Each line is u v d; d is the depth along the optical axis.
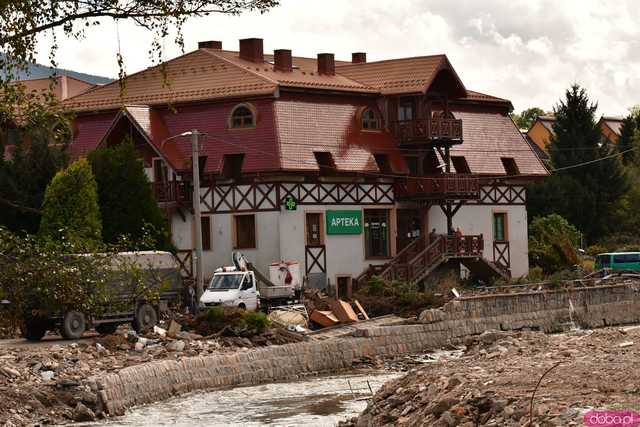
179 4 30.44
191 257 72.62
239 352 48.31
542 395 24.80
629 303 75.12
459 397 26.89
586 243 106.88
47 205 58.88
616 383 25.48
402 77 79.44
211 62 78.12
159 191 73.25
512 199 85.69
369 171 75.19
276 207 71.38
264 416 37.22
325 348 52.00
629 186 108.81
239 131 73.00
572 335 41.22
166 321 53.84
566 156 109.06
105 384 38.88
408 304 64.38
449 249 77.25
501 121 87.25
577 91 110.06
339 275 73.94
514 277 83.69
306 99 74.94
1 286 33.47
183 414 38.28
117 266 41.03
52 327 50.81
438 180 77.38
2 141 63.91
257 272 66.56
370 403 32.03
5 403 36.31
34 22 30.44
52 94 32.31
